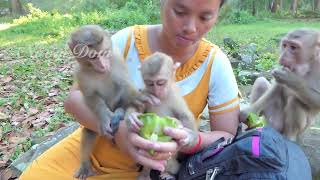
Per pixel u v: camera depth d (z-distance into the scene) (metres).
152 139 0.51
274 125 0.85
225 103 0.62
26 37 3.95
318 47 0.79
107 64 0.60
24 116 1.37
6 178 0.94
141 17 4.49
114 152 0.62
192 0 0.54
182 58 0.61
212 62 0.62
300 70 0.79
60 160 0.65
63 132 1.02
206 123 0.93
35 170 0.64
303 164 0.55
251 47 2.37
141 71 0.57
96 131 0.61
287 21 5.25
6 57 2.58
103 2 5.46
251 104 0.90
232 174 0.51
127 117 0.54
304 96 0.79
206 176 0.53
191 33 0.56
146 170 0.59
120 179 0.60
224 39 2.44
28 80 1.84
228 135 0.62
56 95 1.59
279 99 0.85
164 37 0.61
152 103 0.56
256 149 0.50
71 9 5.64
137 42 0.63
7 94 1.63
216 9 0.56
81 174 0.62
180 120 0.58
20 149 1.11
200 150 0.58
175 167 0.59
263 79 0.93
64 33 4.02
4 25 4.85
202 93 0.62
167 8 0.56
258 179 0.50
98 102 0.61
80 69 0.62
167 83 0.56
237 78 1.75
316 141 0.86
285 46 0.80
